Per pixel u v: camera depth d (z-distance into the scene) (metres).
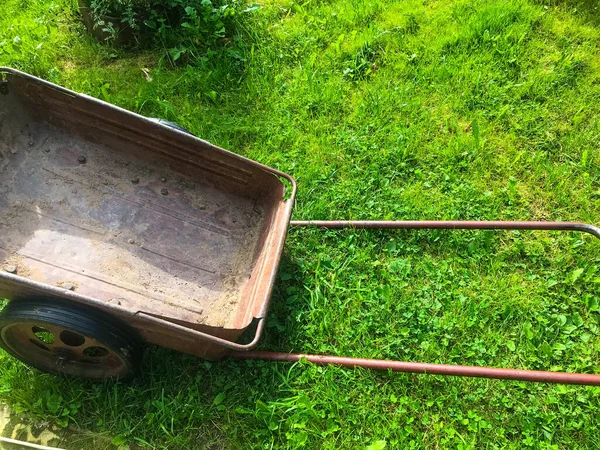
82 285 2.82
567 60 4.59
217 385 2.89
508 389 2.92
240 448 2.71
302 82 4.41
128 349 2.48
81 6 4.49
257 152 3.96
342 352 3.03
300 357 2.84
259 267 2.93
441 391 2.90
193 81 4.34
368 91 4.36
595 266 3.40
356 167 3.91
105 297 2.80
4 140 3.11
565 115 4.29
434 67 4.55
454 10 4.99
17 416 2.77
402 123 4.20
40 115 3.21
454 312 3.20
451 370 2.65
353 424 2.80
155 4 4.51
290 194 3.04
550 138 4.14
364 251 3.41
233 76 4.45
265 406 2.76
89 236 3.00
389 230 3.54
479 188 3.86
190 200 3.21
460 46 4.71
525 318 3.20
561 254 3.50
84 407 2.79
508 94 4.41
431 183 3.88
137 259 2.98
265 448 2.71
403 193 3.79
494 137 4.14
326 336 3.11
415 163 4.00
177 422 2.76
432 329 3.15
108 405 2.78
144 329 2.45
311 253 3.44
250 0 5.06
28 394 2.76
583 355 3.07
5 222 2.95
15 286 2.32
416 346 3.09
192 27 4.42
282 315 3.18
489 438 2.78
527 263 3.47
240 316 2.80
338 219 3.68
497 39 4.72
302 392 2.84
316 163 3.92
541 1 5.07
